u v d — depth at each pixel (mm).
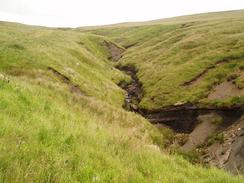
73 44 79938
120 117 27906
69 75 44438
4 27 89562
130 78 76500
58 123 11844
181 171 12383
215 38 87062
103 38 121875
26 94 14664
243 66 60281
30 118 10945
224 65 63500
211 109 48000
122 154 10953
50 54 51906
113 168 8883
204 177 12695
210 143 39531
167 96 57375
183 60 76312
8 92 13617
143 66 83625
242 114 43750
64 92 26969
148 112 54250
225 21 117875
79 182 7031
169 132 46438
